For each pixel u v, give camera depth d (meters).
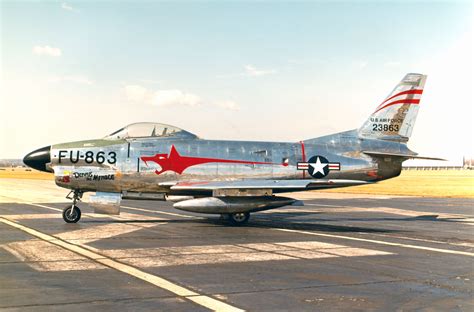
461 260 9.29
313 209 23.61
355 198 34.06
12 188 42.50
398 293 6.54
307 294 6.39
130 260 8.60
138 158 15.12
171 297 6.11
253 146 16.17
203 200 14.38
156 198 15.66
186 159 15.41
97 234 12.20
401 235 13.38
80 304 5.71
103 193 15.20
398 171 17.39
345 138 17.20
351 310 5.68
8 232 12.37
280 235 12.79
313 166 16.38
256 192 15.34
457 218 19.34
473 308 5.84
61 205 22.72
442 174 131.62
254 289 6.61
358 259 9.20
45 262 8.28
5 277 7.07
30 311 5.40
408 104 17.66
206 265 8.27
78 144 15.25
